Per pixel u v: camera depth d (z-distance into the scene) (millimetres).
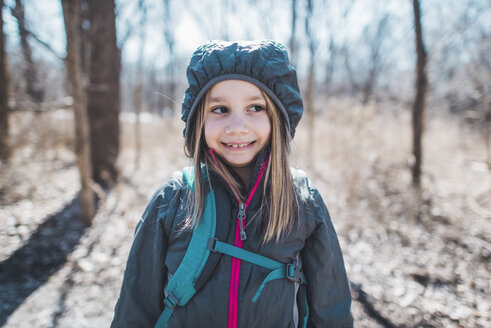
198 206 1038
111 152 5215
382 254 2975
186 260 1003
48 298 2387
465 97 7824
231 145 1034
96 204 4113
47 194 4293
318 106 9977
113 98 5199
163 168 6211
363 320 2133
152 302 1100
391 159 5438
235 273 986
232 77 982
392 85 14828
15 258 2811
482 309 2186
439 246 3033
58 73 7523
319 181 4902
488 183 4652
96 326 2143
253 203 1072
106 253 3002
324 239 1147
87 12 4988
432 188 4453
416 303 2285
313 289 1160
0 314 2193
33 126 6203
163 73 17938
